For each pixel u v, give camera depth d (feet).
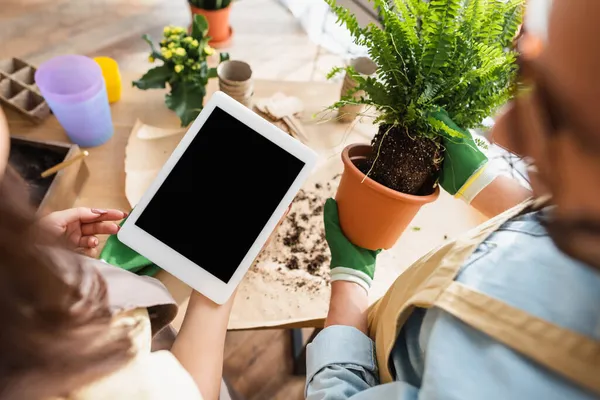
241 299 2.30
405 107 1.85
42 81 2.66
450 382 0.93
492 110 1.77
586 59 0.63
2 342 0.91
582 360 0.83
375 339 1.77
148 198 1.91
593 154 0.67
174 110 2.86
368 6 3.67
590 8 0.62
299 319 2.26
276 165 1.85
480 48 1.63
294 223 2.62
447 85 1.79
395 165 1.93
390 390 1.24
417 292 1.24
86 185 2.69
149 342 1.45
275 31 3.90
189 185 1.90
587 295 0.88
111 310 1.35
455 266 1.12
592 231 0.71
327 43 3.87
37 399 1.01
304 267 2.46
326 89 3.29
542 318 0.89
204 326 1.77
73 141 2.81
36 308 0.94
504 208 1.98
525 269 0.98
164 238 1.90
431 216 2.73
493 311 0.96
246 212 1.86
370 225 2.11
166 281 2.31
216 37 3.62
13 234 0.90
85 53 3.94
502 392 0.88
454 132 1.67
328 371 1.62
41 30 4.05
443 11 1.65
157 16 4.26
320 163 2.88
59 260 1.08
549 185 0.79
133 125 3.00
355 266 2.13
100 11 4.24
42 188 2.42
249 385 3.63
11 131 2.87
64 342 1.02
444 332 1.01
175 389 1.31
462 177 1.98
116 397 1.16
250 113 1.85
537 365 0.88
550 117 0.74
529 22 0.81
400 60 1.80
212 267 1.86
